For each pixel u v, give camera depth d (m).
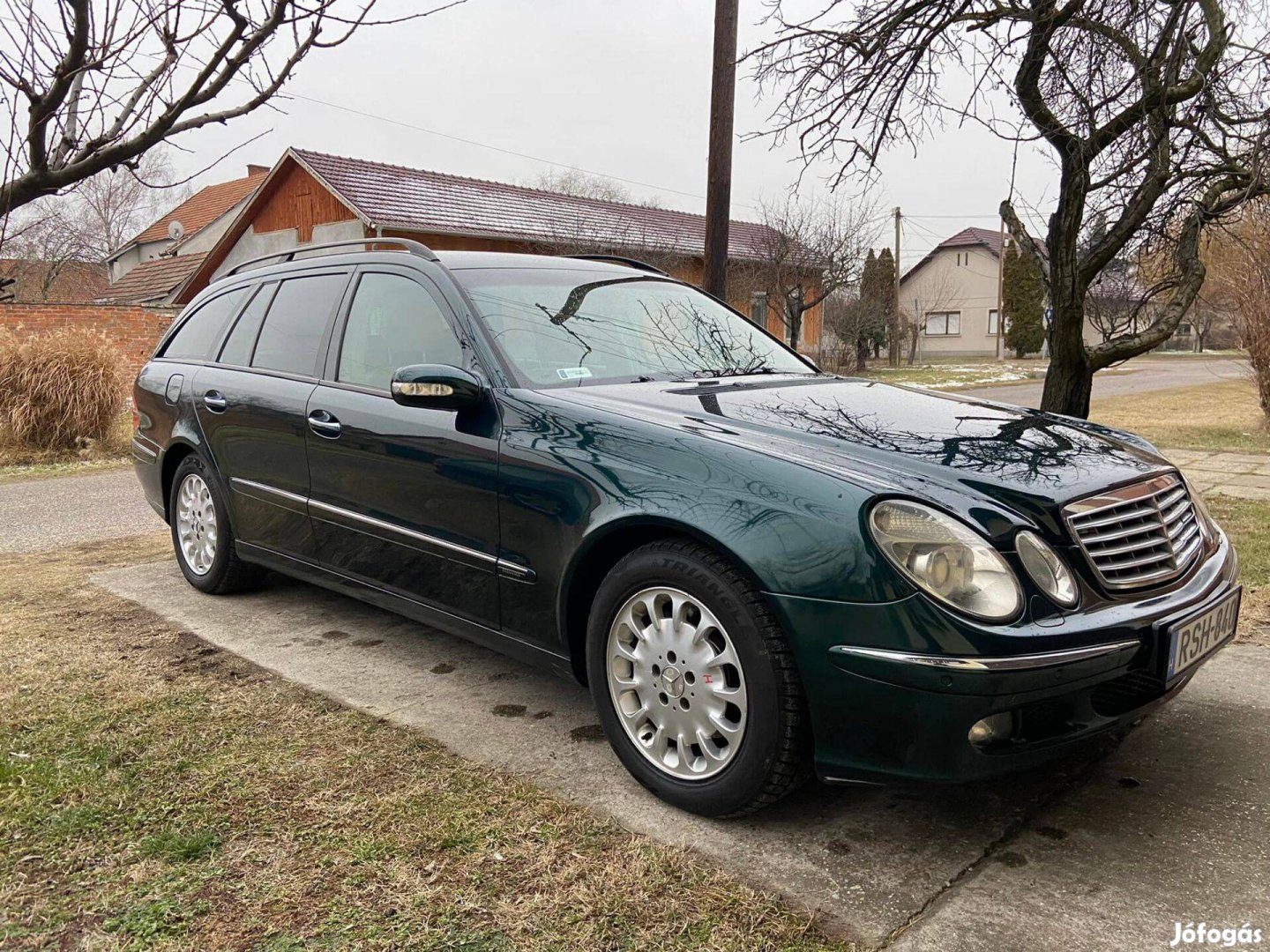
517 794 2.55
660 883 2.14
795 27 5.85
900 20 5.52
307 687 3.33
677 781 2.47
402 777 2.64
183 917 2.00
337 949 1.90
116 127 2.71
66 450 10.64
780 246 26.19
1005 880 2.16
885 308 36.22
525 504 2.78
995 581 2.11
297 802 2.49
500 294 3.35
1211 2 5.08
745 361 3.68
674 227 27.66
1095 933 1.96
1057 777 2.69
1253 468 8.24
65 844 2.28
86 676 3.41
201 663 3.57
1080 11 5.26
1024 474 2.38
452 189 22.62
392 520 3.28
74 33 2.46
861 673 2.12
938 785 2.13
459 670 3.52
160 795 2.52
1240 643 3.77
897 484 2.25
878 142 6.01
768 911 2.04
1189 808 2.49
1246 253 10.72
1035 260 6.41
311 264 4.09
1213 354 47.53
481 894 2.09
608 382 3.15
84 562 5.27
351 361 3.60
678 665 2.45
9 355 10.60
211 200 36.12
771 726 2.25
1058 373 6.23
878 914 2.03
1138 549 2.40
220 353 4.39
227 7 2.53
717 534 2.30
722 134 8.63
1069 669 2.09
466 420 3.00
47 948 1.90
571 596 2.71
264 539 4.02
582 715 3.11
